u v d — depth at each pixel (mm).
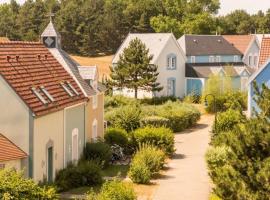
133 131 47344
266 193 18328
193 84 81562
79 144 39281
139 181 35969
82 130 39969
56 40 43219
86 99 39719
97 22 144625
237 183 18906
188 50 86250
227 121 48125
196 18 133875
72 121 37469
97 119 44781
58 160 34625
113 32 144375
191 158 44656
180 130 58031
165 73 79812
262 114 19703
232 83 78688
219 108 69250
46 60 38344
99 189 33531
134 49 72438
